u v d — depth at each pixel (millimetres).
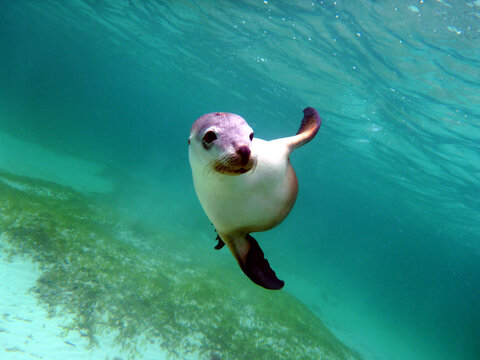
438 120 12805
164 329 7422
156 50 22219
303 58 13328
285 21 11258
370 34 9961
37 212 10070
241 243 1412
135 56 27344
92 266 8461
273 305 12086
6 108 34125
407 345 21734
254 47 14453
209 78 22766
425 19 8430
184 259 13125
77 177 20469
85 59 41969
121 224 13938
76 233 10023
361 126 17062
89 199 15703
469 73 9648
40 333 5781
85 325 6445
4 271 7086
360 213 53844
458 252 43656
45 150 23578
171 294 8969
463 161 15078
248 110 26375
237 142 1108
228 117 1274
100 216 13586
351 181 32344
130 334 6734
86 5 18797
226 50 16250
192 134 1319
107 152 38500
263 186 1229
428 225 34250
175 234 16625
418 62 10234
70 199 13906
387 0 8367
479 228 25344
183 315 8289
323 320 16859
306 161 32906
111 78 48438
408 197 26422
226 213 1289
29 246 8250
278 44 13164
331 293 24750
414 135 14977
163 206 22031
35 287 6973
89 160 26875
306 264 32719
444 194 20953
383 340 19922
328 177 36656
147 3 14594
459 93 10734
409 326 28688
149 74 32250
